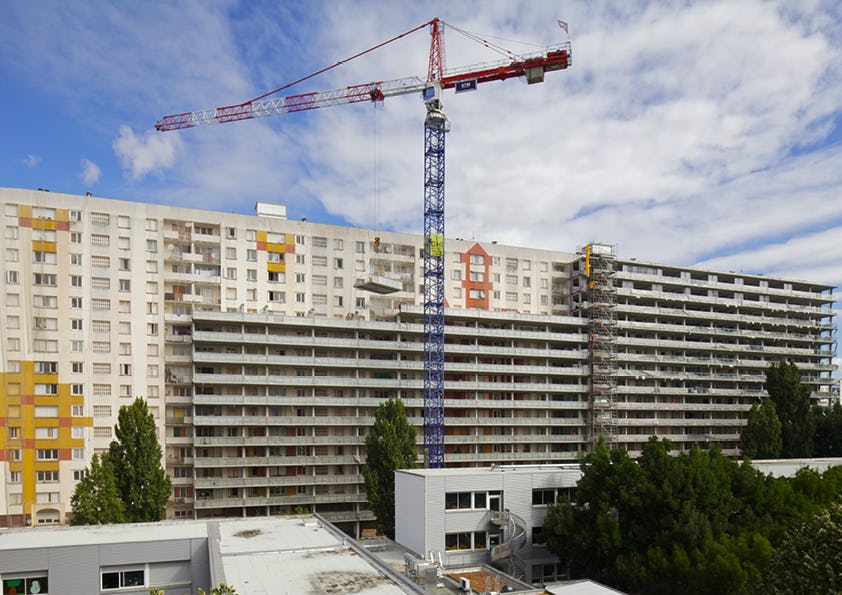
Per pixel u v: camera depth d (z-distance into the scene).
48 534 40.75
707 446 110.62
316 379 84.88
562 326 103.81
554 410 101.94
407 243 96.88
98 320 78.56
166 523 44.03
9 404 74.44
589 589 34.44
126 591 37.50
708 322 118.06
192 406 82.00
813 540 35.12
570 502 57.81
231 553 34.38
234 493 81.50
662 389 107.75
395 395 90.88
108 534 40.53
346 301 92.00
